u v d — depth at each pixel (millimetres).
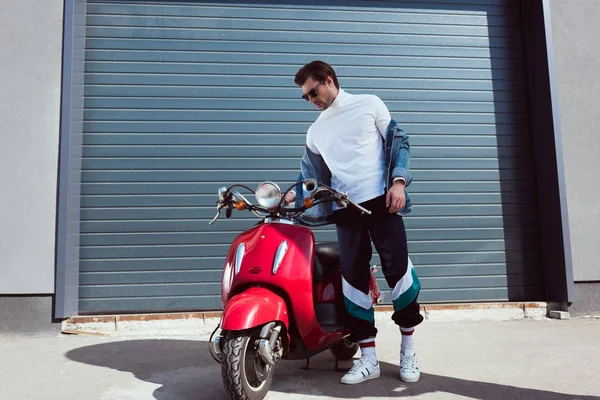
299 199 2766
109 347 3582
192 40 4828
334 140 2697
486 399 2309
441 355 3199
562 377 2658
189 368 2955
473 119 5082
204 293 4543
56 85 4234
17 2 4281
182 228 4594
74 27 4363
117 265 4480
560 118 4824
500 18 5266
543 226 4902
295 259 2373
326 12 5031
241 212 4676
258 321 2082
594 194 4750
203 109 4758
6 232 4047
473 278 4852
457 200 4941
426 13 5168
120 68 4715
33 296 4039
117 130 4637
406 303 2605
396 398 2326
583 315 4688
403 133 2646
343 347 3012
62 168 4137
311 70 2648
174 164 4660
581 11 4973
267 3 4961
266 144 4789
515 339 3693
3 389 2531
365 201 2590
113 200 4555
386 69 5043
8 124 4152
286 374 2771
